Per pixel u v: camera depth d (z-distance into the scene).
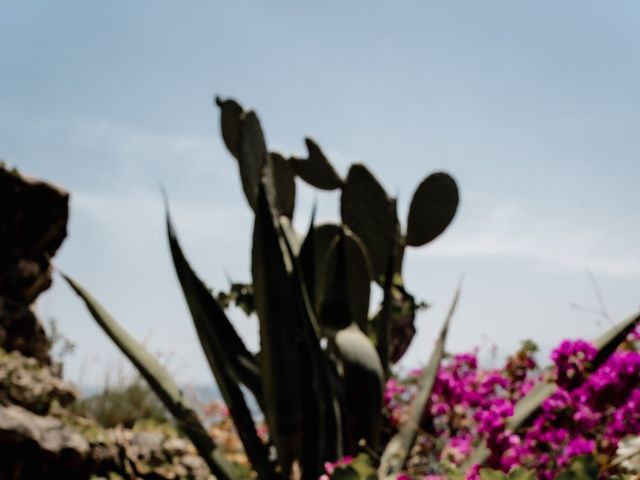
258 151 3.40
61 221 4.92
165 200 3.35
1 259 4.62
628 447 2.36
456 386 3.38
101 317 3.48
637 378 2.44
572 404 2.52
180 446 4.48
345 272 3.38
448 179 3.70
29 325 4.59
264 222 3.00
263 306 3.07
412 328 4.07
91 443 3.95
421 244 3.76
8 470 3.54
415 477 2.53
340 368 3.49
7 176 4.61
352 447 3.14
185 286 3.38
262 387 3.32
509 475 1.71
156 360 3.50
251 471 3.58
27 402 3.98
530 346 3.34
